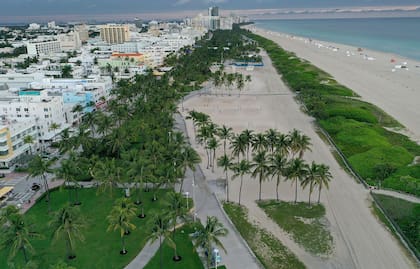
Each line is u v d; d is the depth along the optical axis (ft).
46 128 519.60
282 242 298.15
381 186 386.11
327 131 573.74
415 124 611.88
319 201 361.30
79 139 446.60
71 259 276.41
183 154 359.87
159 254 281.54
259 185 397.19
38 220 331.16
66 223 257.55
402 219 324.39
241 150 402.31
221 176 422.41
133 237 304.50
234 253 279.90
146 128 505.25
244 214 339.16
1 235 243.40
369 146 500.33
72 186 397.60
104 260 275.39
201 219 327.67
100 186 355.15
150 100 618.03
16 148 456.04
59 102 565.53
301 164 339.36
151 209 334.03
